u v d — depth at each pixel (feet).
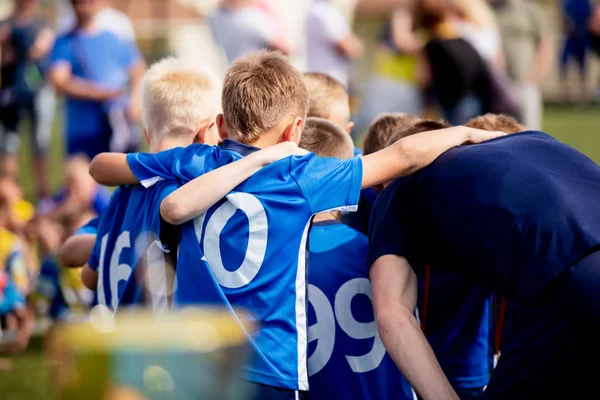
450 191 24.30
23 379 45.37
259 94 26.96
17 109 96.07
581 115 134.62
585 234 22.31
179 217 25.30
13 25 95.81
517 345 22.79
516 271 22.89
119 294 28.55
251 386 23.15
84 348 11.64
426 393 23.27
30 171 108.17
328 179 25.72
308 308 27.73
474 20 74.49
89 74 79.61
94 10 79.87
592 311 21.58
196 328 11.93
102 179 28.60
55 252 53.98
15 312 53.06
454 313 29.78
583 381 22.11
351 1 149.18
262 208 25.29
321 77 36.65
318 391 27.50
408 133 29.25
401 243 25.40
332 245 28.63
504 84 74.43
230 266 25.32
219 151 27.04
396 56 83.66
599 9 144.66
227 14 84.38
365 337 27.78
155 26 153.17
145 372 11.66
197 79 30.58
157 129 30.42
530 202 23.11
